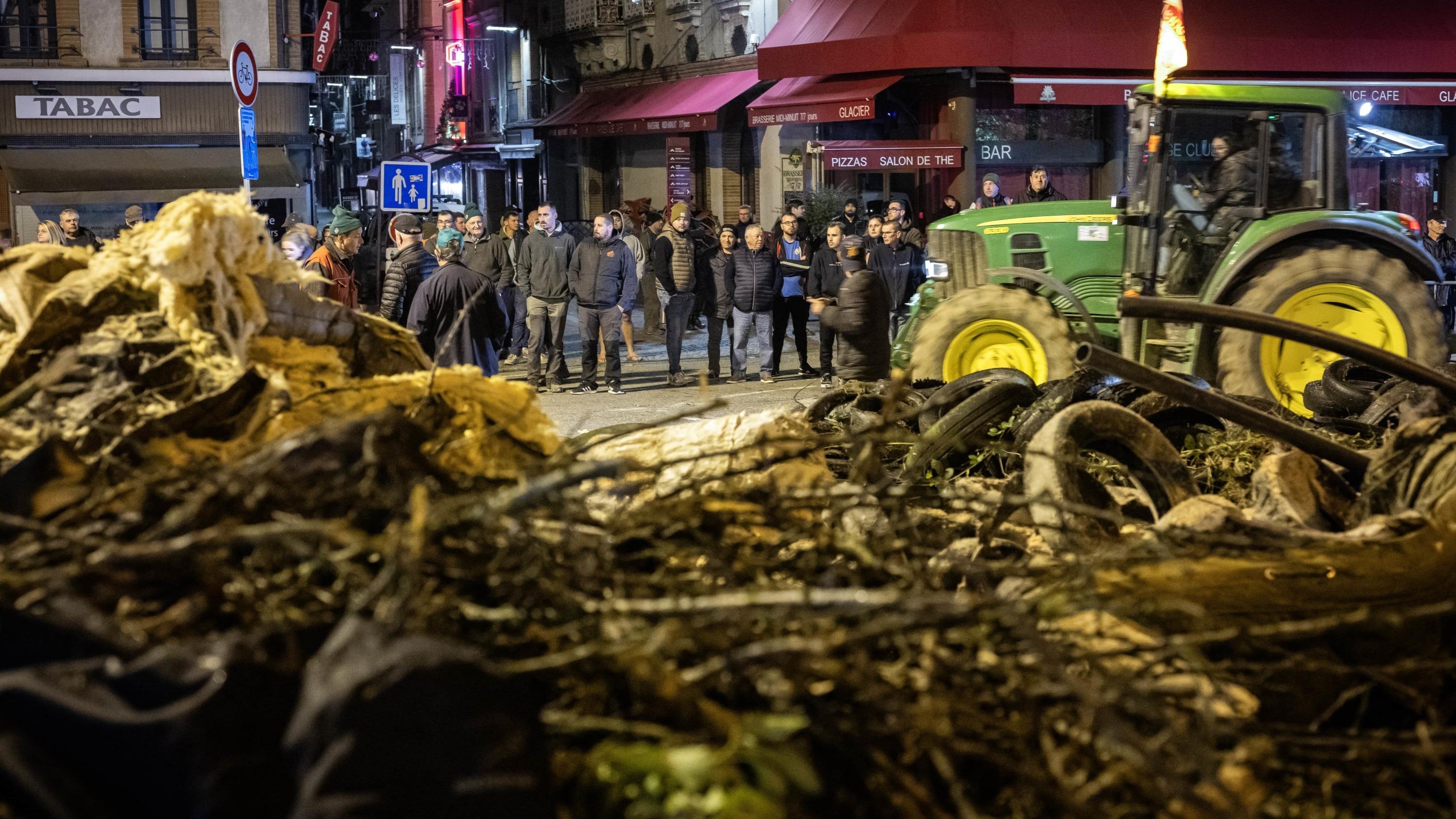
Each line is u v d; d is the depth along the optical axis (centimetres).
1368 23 2095
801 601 201
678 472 352
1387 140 2227
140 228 332
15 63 2731
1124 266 959
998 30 1906
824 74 2070
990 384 515
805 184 2342
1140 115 947
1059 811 201
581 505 254
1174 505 371
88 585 201
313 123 5275
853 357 865
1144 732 221
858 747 198
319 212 4447
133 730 171
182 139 2841
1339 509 365
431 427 307
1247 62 2009
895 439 385
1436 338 929
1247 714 239
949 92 2028
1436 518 300
